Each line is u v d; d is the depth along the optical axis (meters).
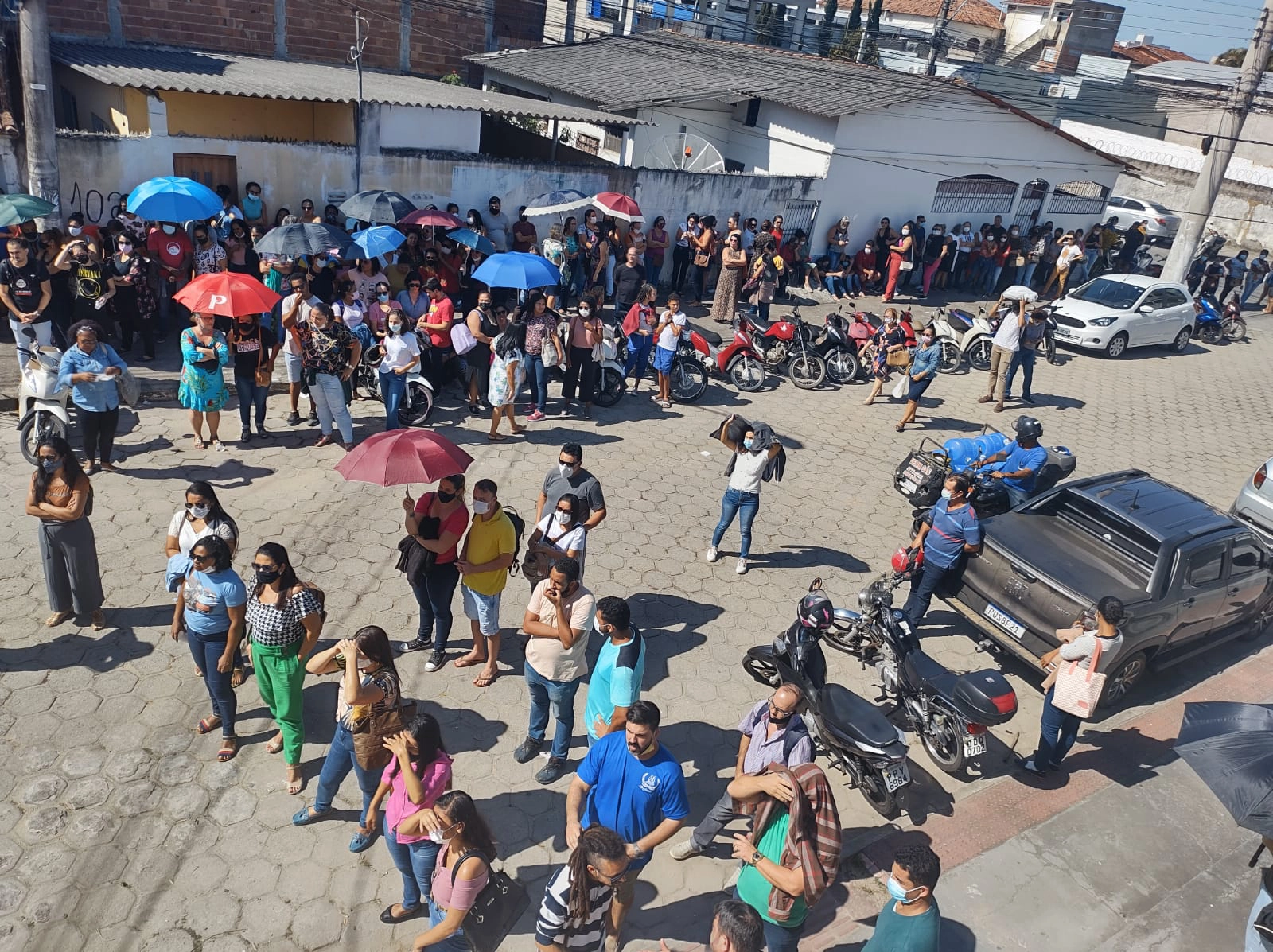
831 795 4.75
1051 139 23.97
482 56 25.14
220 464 10.14
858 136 20.80
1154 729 8.01
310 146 15.57
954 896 5.97
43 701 6.52
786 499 11.17
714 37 32.31
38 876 5.29
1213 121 39.12
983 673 7.00
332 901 5.36
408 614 8.05
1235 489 13.44
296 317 10.81
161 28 20.02
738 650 8.13
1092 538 8.63
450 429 11.79
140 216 11.98
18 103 13.90
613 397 13.12
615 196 16.78
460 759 6.50
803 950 5.43
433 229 15.47
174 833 5.68
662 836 4.72
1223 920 6.12
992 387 15.55
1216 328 21.97
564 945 4.35
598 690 5.79
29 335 10.85
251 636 5.64
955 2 48.53
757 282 17.88
